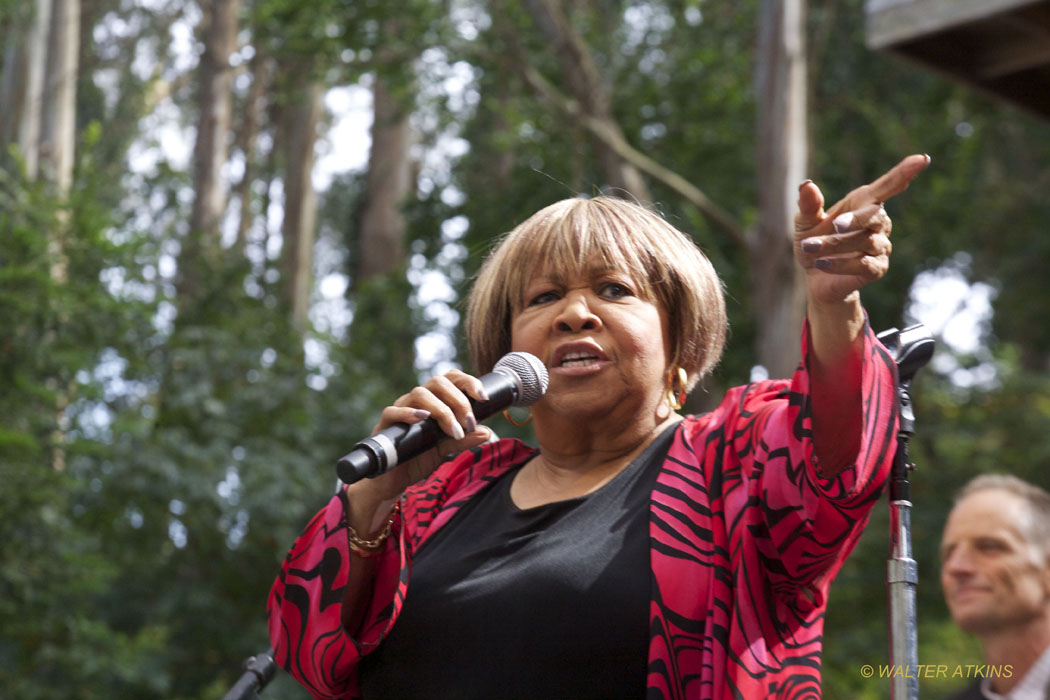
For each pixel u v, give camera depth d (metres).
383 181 22.48
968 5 6.61
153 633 14.12
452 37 15.76
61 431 10.15
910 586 2.15
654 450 2.38
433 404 2.12
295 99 16.75
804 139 12.84
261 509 13.70
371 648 2.25
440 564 2.33
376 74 15.86
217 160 18.16
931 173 19.00
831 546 2.05
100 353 10.98
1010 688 3.00
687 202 17.12
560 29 15.02
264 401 14.53
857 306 1.98
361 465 2.04
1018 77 7.20
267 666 2.95
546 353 2.39
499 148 18.16
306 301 20.30
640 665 2.11
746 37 18.30
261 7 15.63
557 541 2.25
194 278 16.39
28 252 10.02
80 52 19.89
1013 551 3.02
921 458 18.94
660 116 18.02
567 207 2.49
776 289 12.52
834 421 2.00
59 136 13.05
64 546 10.31
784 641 2.13
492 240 2.76
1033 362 24.12
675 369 2.46
